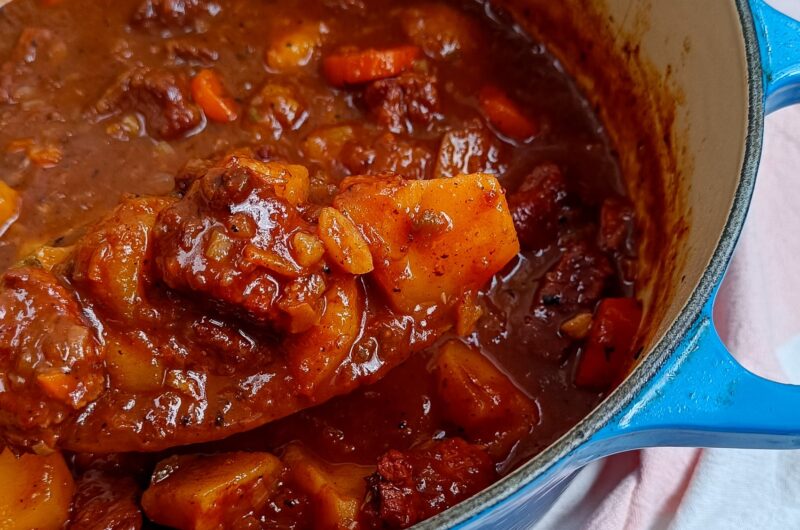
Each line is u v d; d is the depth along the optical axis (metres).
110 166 0.38
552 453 0.29
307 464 0.34
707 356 0.29
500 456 0.34
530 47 0.41
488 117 0.40
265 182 0.32
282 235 0.32
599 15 0.39
